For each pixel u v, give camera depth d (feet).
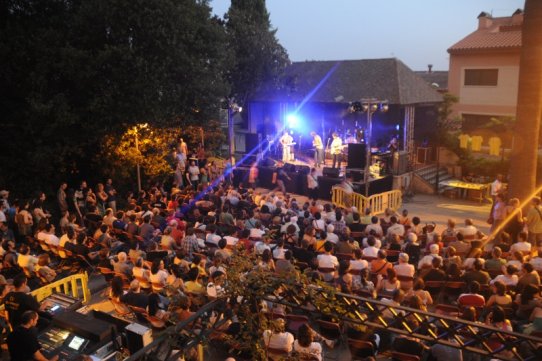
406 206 84.38
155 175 79.46
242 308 21.79
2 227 50.21
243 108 127.13
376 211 71.72
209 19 76.33
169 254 41.93
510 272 33.76
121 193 79.56
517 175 54.70
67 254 43.93
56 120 64.54
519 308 30.50
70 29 68.39
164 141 79.36
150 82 67.41
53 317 23.82
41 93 66.28
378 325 20.43
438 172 97.25
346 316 21.09
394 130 107.04
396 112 106.11
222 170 90.79
